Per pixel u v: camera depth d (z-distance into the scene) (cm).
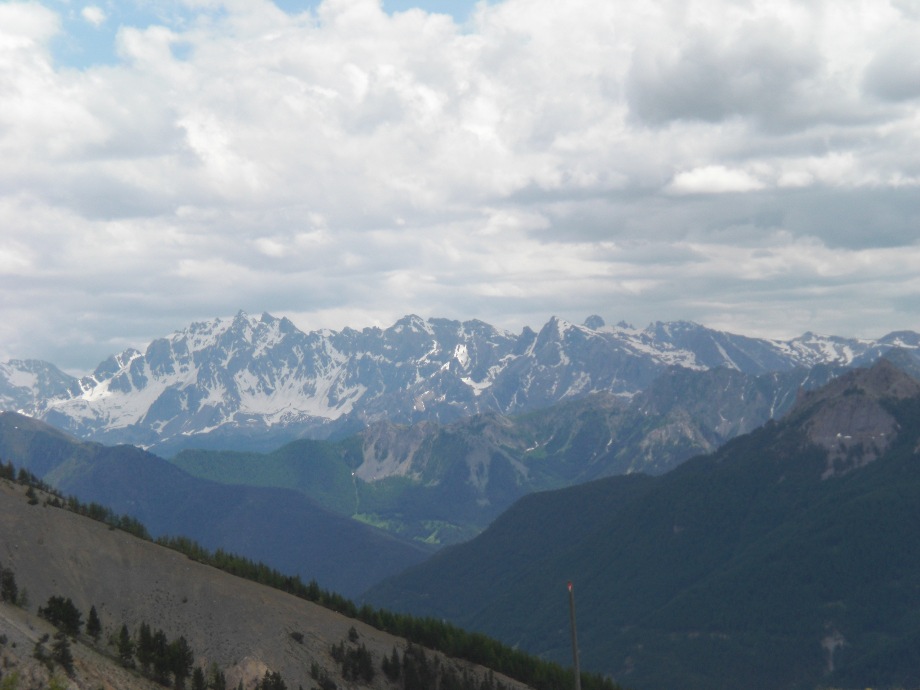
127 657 17550
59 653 16125
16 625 16662
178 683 17812
